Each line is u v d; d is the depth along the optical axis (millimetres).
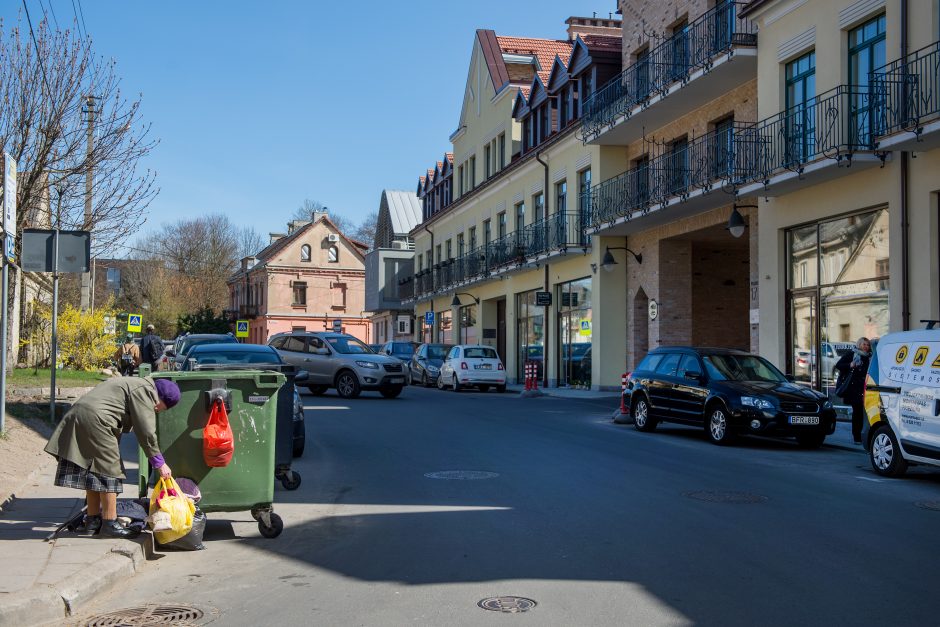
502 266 33625
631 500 8695
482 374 29469
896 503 8648
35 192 14266
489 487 9539
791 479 10211
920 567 6062
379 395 26094
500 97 37188
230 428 7039
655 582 5680
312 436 14625
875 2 15188
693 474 10484
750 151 18328
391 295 54625
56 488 8680
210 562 6402
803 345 17719
